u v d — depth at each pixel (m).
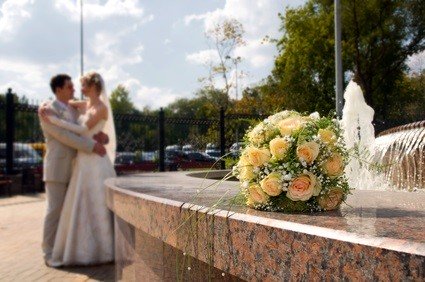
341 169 1.73
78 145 4.86
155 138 14.98
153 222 2.15
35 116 14.66
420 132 3.79
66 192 5.04
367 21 22.44
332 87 23.70
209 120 14.07
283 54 25.92
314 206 1.66
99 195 4.93
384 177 4.00
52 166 5.03
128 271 2.94
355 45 22.73
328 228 1.23
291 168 1.66
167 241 1.99
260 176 1.71
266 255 1.36
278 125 1.81
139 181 3.65
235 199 1.90
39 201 11.67
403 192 2.47
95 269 4.74
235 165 1.89
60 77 5.05
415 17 21.52
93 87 5.13
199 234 1.73
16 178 13.90
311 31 24.33
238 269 1.50
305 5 25.06
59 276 4.48
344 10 22.61
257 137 1.81
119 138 14.53
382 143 4.52
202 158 13.71
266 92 26.03
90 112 5.11
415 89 20.69
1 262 5.12
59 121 4.87
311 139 1.71
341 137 1.86
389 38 22.05
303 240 1.22
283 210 1.66
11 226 7.70
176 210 1.90
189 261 1.97
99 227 4.94
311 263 1.19
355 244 1.07
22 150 14.95
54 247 4.95
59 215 5.12
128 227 2.93
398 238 1.06
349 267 1.08
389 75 22.27
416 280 0.94
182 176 4.43
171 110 29.66
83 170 4.93
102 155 5.02
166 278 2.22
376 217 1.46
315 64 24.17
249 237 1.44
